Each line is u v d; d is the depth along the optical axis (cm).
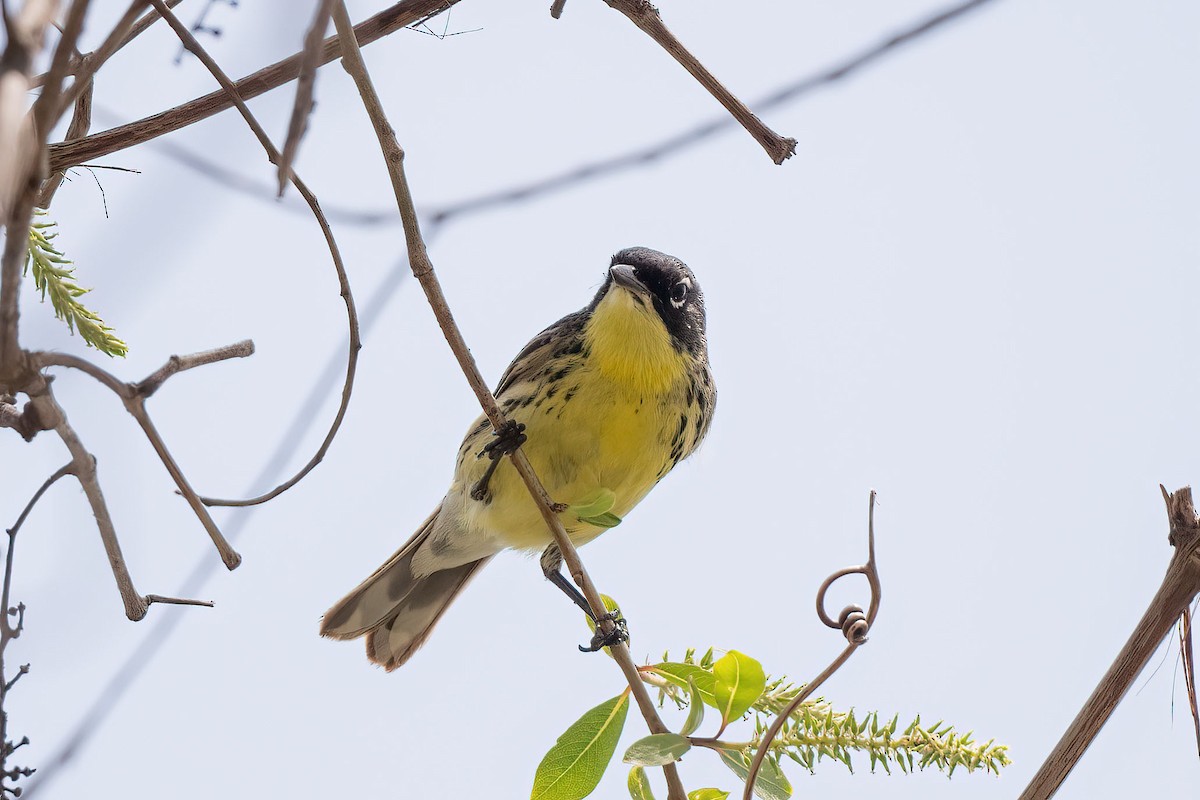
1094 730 612
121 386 616
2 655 642
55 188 780
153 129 776
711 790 790
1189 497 611
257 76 778
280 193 504
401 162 783
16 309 540
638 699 825
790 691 828
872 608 745
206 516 656
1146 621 611
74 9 489
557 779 834
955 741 798
